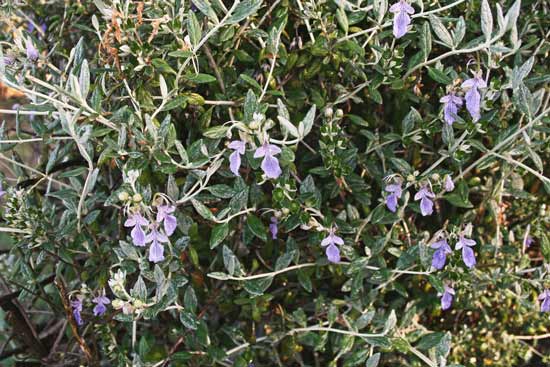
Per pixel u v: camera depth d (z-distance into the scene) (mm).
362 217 722
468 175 734
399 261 659
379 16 619
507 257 717
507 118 675
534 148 662
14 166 722
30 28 836
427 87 711
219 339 735
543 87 671
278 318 714
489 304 743
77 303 675
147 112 644
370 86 637
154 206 618
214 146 615
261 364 750
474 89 608
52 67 659
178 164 603
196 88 681
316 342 674
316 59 658
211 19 603
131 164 605
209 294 699
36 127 672
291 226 638
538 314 750
